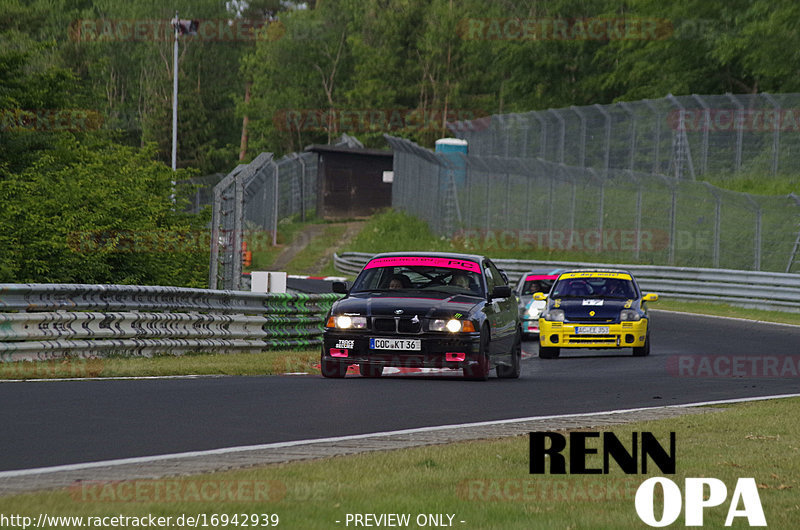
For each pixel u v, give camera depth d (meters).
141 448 28.06
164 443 29.00
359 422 34.41
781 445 30.81
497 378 52.78
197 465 25.39
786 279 109.00
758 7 181.12
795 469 26.73
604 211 157.25
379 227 195.12
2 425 31.28
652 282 123.81
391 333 46.94
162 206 111.44
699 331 87.69
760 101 153.62
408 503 21.16
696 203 148.62
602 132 167.88
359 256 171.25
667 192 144.50
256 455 27.23
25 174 105.88
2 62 135.25
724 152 163.12
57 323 50.06
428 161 191.25
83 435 29.88
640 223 139.12
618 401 42.72
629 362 64.38
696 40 198.88
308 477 23.86
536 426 34.25
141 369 48.69
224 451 27.59
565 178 150.50
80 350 51.50
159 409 35.72
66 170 107.00
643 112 164.62
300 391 42.41
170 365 51.44
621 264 130.25
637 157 159.00
